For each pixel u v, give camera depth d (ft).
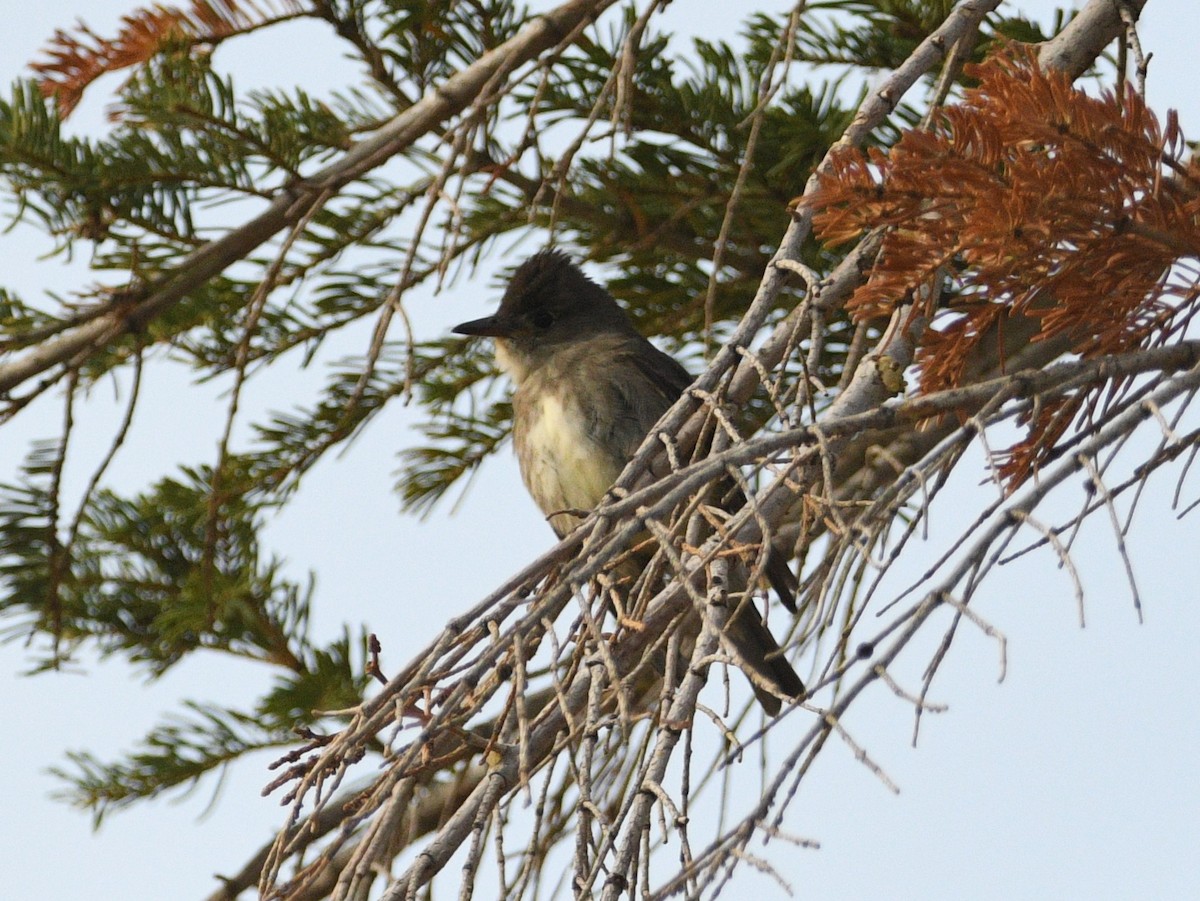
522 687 16.78
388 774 17.48
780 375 20.57
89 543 34.73
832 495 17.33
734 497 31.14
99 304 29.76
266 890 17.26
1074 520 16.33
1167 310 19.65
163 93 28.78
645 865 15.76
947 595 15.02
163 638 34.37
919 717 14.20
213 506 27.86
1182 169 18.45
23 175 28.71
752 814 14.76
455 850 17.71
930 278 19.67
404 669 18.01
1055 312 19.75
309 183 29.32
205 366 33.09
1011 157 18.74
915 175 18.56
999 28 29.99
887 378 21.99
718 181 31.48
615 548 17.57
